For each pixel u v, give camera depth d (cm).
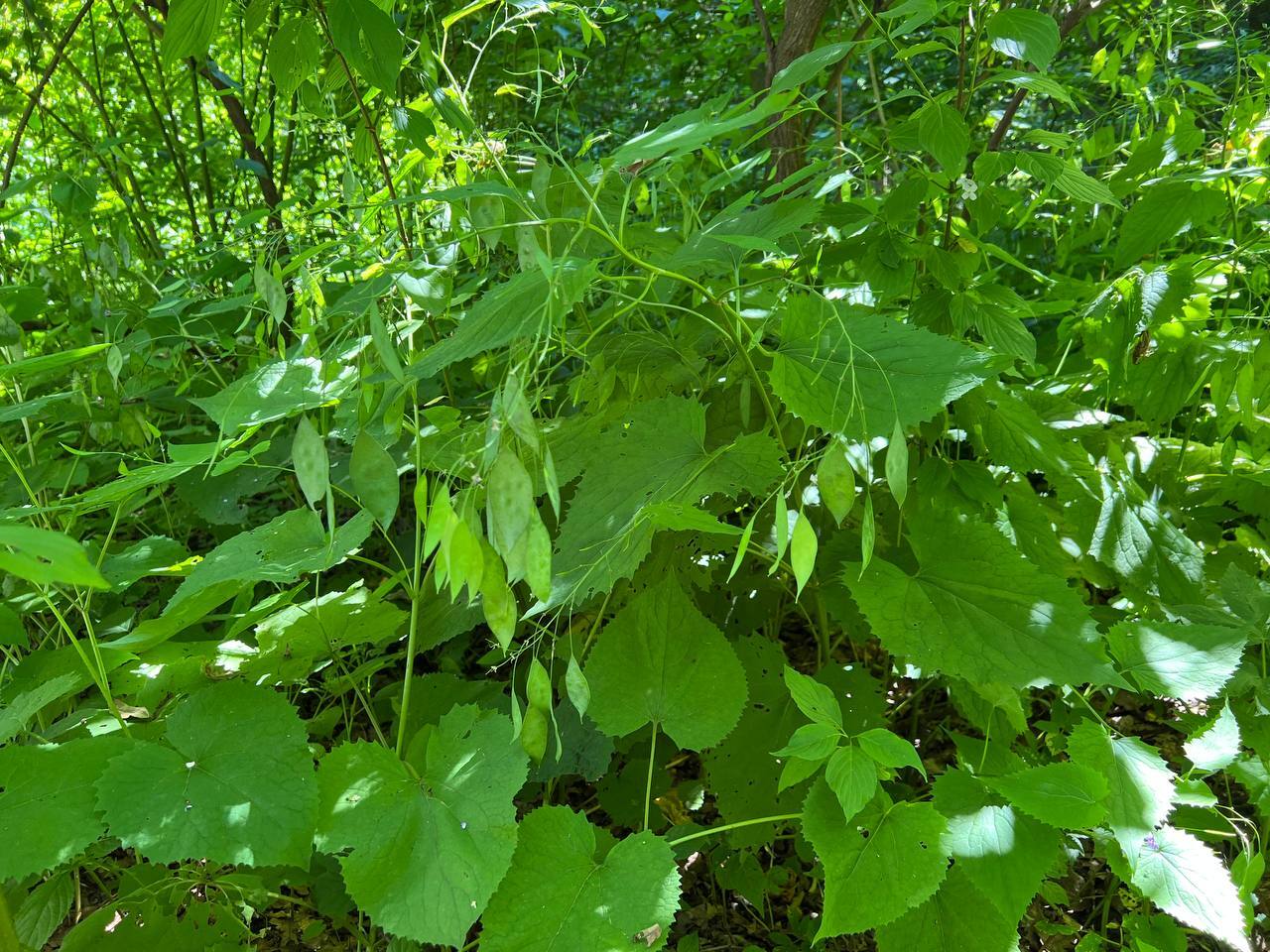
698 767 115
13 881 78
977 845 66
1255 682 83
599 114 268
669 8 260
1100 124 157
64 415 111
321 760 67
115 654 74
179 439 140
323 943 95
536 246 61
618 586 92
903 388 59
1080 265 184
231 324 132
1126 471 101
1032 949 92
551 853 66
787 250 100
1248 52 130
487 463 48
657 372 90
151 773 63
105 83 222
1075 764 68
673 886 63
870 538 52
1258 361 95
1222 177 97
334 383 73
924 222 106
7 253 160
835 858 64
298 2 117
